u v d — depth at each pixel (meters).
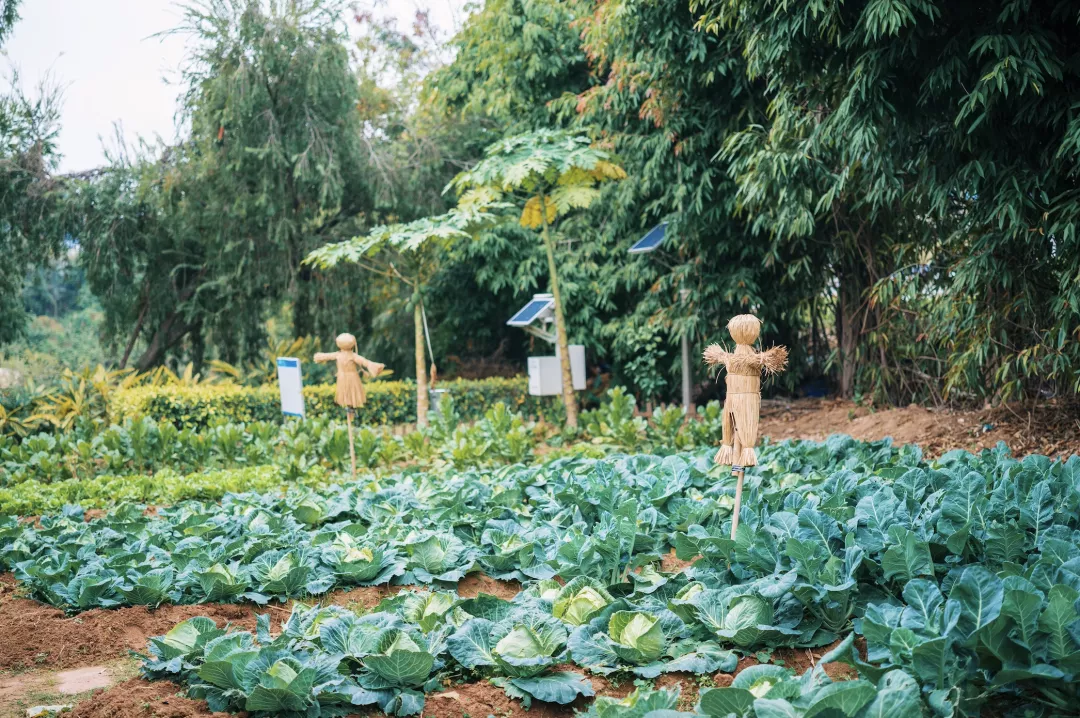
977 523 4.41
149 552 5.45
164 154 16.52
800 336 13.73
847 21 7.34
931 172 7.94
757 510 5.45
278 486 8.78
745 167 9.91
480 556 5.29
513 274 16.47
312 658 3.51
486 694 3.54
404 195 17.05
